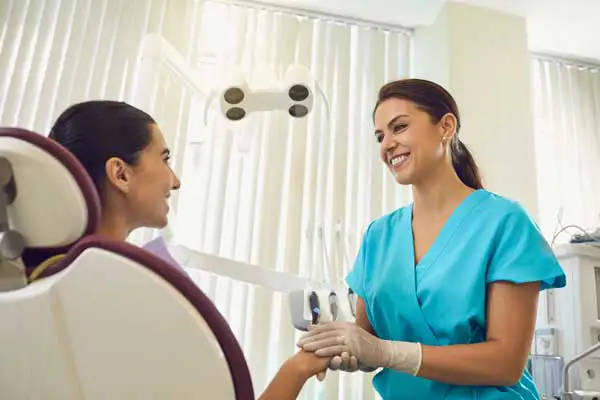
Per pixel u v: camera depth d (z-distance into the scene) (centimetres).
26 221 67
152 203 97
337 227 179
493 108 261
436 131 127
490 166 252
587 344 199
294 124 257
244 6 272
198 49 260
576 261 207
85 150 91
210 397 60
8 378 63
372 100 274
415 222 135
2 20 246
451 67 261
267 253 239
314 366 101
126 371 60
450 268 119
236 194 238
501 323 109
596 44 302
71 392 62
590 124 308
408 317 122
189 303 60
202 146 206
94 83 245
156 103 222
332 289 143
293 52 270
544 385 202
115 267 59
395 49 287
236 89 156
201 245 211
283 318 231
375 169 263
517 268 110
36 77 242
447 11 270
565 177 293
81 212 67
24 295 61
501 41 272
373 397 232
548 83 310
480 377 104
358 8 276
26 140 65
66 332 61
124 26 253
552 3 268
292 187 249
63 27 249
